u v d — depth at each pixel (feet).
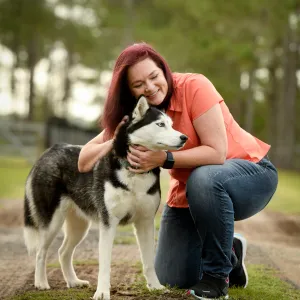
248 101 94.38
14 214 31.53
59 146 17.46
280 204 39.60
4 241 23.94
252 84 93.35
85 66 132.87
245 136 15.29
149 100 14.88
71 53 134.92
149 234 15.17
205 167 13.99
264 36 80.43
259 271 18.22
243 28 81.61
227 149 14.42
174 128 15.05
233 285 15.98
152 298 14.10
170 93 14.84
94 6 117.08
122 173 14.57
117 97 14.89
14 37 119.34
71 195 16.46
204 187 13.61
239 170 14.10
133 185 14.53
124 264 18.71
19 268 18.79
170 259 15.94
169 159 13.97
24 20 110.11
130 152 14.44
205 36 85.61
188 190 13.99
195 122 14.44
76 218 16.72
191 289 13.89
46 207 16.71
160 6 98.53
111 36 115.96
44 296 14.85
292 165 89.56
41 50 134.92
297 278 17.60
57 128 79.87
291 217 33.35
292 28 81.25
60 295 14.96
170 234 15.99
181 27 92.12
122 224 15.38
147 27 100.01
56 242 23.03
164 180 42.80
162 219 16.40
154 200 14.88
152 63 14.53
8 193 40.63
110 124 15.15
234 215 14.49
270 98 104.22
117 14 107.86
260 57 84.69
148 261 15.17
